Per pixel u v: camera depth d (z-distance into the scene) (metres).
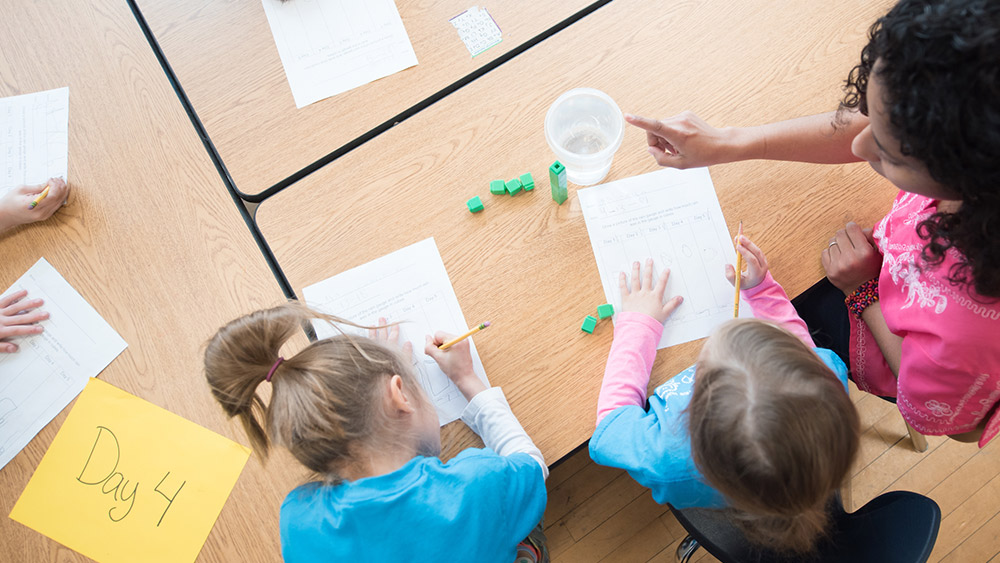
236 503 0.94
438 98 1.11
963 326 0.79
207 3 1.17
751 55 1.08
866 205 1.00
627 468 0.86
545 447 0.93
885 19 0.62
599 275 0.99
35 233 1.06
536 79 1.09
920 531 0.76
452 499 0.81
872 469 1.53
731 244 0.99
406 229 1.03
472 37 1.12
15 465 0.97
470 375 0.95
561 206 1.02
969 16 0.53
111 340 1.01
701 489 0.84
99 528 0.94
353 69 1.12
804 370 0.70
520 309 0.98
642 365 0.92
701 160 0.98
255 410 0.98
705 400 0.71
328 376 0.78
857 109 0.94
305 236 1.03
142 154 1.10
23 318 1.01
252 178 1.07
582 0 1.14
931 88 0.57
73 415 0.98
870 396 1.58
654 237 1.00
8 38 1.17
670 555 1.50
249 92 1.12
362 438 0.81
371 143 1.07
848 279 0.98
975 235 0.65
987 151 0.56
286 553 0.85
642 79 1.08
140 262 1.04
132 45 1.16
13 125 1.12
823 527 0.84
